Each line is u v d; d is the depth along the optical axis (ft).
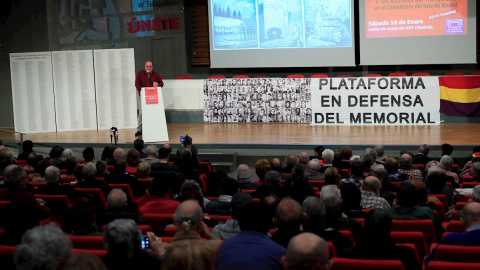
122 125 45.37
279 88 44.70
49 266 7.91
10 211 13.48
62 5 51.06
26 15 50.44
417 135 38.45
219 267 9.66
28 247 7.93
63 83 44.60
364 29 49.98
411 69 51.47
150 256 10.40
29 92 44.37
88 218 13.41
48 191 20.21
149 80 41.57
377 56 50.16
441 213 19.58
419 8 48.91
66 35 51.34
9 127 51.03
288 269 7.56
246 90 45.32
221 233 14.15
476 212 13.48
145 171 24.23
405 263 11.53
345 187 17.30
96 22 51.88
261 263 9.52
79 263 5.86
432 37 49.08
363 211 17.26
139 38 52.85
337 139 37.91
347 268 11.08
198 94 46.78
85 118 45.09
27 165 29.14
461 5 48.34
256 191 19.33
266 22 50.67
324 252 7.49
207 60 53.42
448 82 41.57
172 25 53.21
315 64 50.75
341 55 50.29
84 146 40.06
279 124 44.78
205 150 38.32
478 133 38.68
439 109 41.14
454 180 24.97
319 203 13.04
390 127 41.45
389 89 41.32
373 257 11.65
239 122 45.88
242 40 51.29
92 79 44.73
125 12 52.26
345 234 13.76
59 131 44.96
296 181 18.53
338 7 49.67
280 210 11.87
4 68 50.70
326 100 42.27
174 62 53.78
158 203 17.80
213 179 21.94
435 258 12.82
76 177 23.70
